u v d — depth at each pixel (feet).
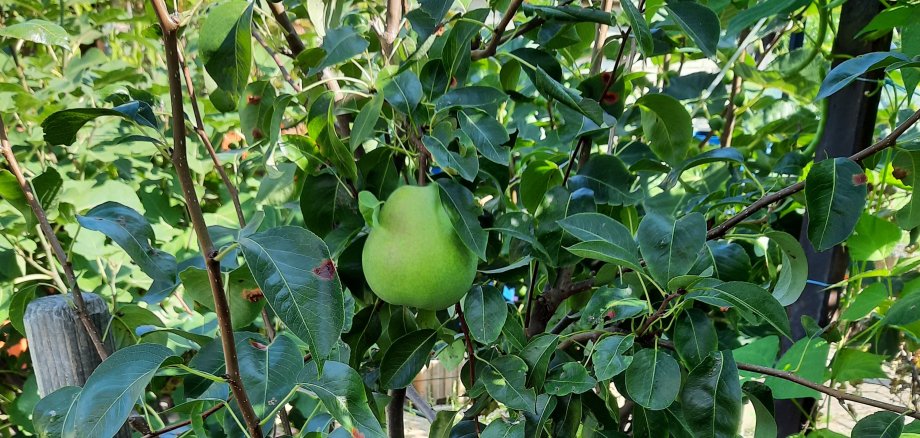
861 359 3.88
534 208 4.09
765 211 4.88
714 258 3.57
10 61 7.70
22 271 6.30
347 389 2.70
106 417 2.20
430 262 2.99
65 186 6.39
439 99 3.41
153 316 4.04
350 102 3.92
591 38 4.91
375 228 3.12
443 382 9.07
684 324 3.18
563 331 4.17
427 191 3.10
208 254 2.05
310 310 2.12
